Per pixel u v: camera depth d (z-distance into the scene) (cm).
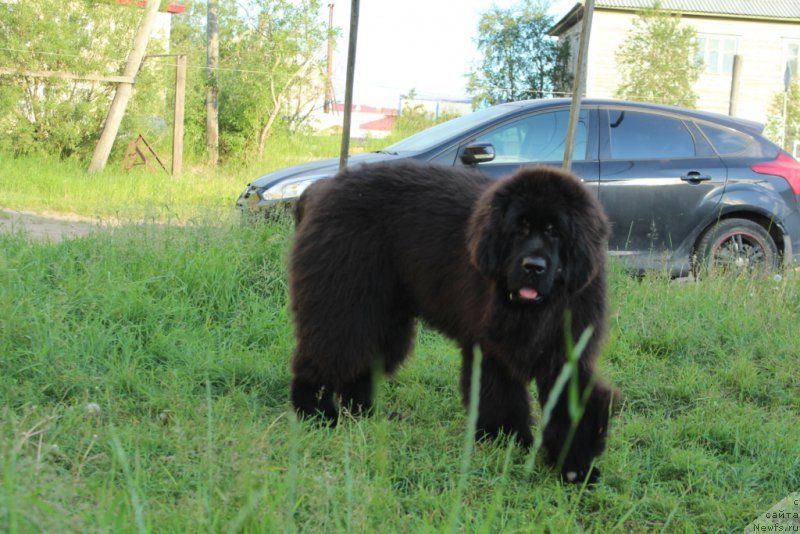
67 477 332
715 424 475
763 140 879
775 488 403
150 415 443
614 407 412
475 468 400
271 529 264
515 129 806
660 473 418
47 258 680
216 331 600
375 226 478
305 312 475
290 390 486
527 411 443
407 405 513
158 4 1733
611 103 838
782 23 3378
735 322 667
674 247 828
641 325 662
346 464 266
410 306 495
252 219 779
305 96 2603
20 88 1711
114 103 1720
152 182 1636
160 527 288
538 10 3647
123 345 536
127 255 695
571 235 392
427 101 3866
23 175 1535
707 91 3400
